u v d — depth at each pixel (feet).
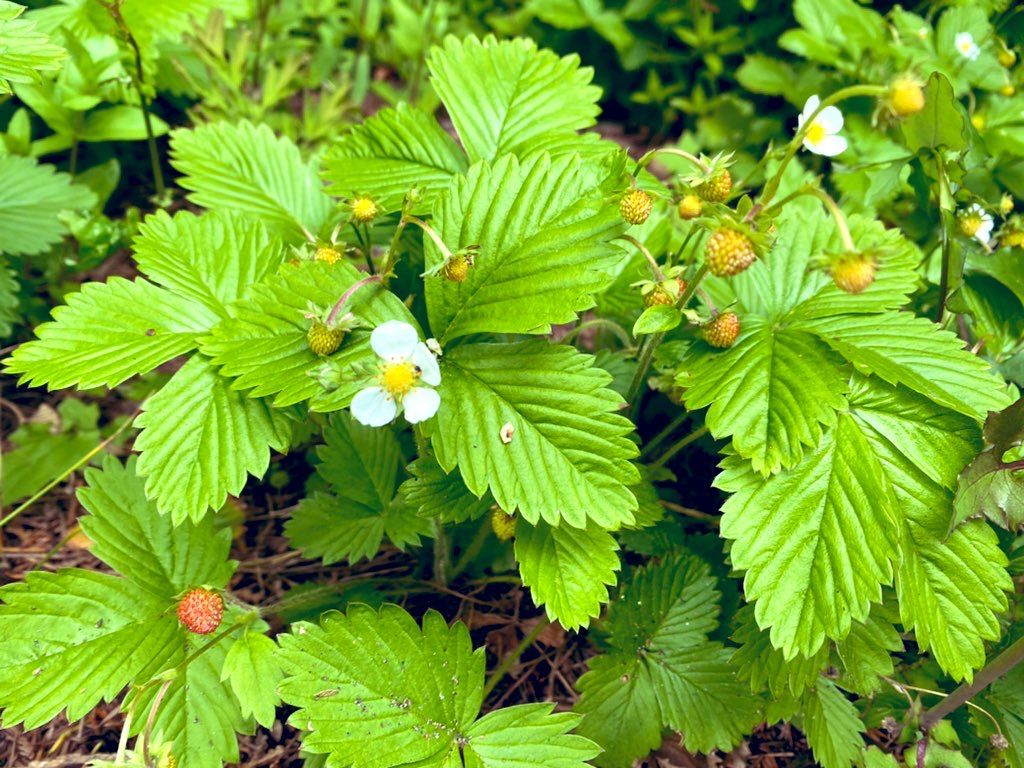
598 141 0.60
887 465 0.48
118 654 0.48
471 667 0.49
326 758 0.51
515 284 0.46
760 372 0.48
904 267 0.53
